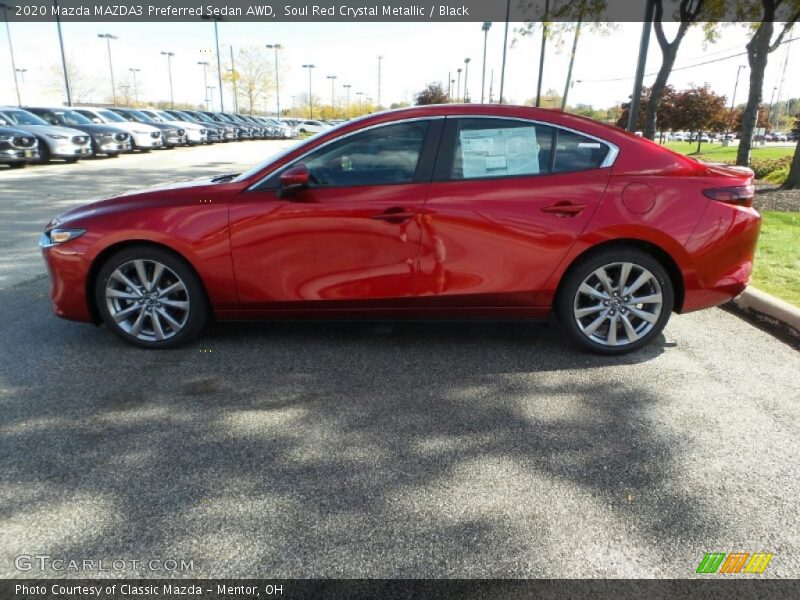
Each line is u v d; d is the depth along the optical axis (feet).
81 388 11.04
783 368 12.23
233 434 9.45
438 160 12.03
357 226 11.89
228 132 119.03
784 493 8.02
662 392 11.07
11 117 57.67
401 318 12.59
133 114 87.86
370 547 6.95
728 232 12.07
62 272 12.42
